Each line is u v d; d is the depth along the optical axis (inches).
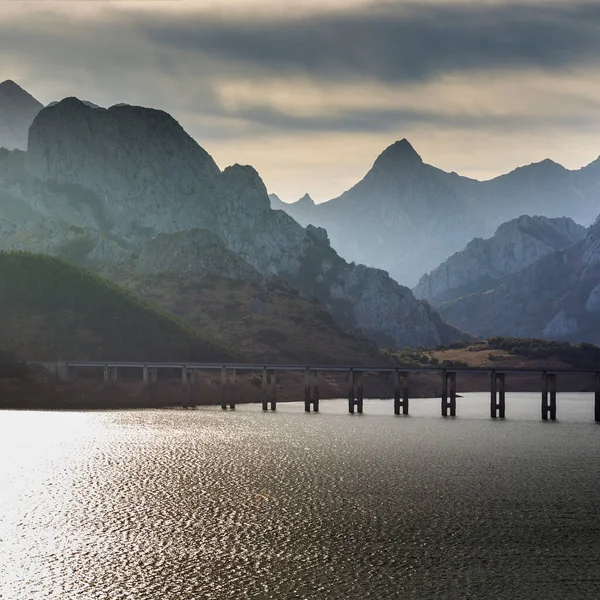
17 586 4471.0
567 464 7667.3
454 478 6983.3
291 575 4653.1
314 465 7490.2
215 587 4475.9
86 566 4753.9
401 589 4493.1
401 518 5743.1
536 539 5334.6
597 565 4884.4
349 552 5032.0
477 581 4618.6
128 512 5816.9
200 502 6102.4
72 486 6594.5
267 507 5984.3
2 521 5580.7
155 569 4717.0
